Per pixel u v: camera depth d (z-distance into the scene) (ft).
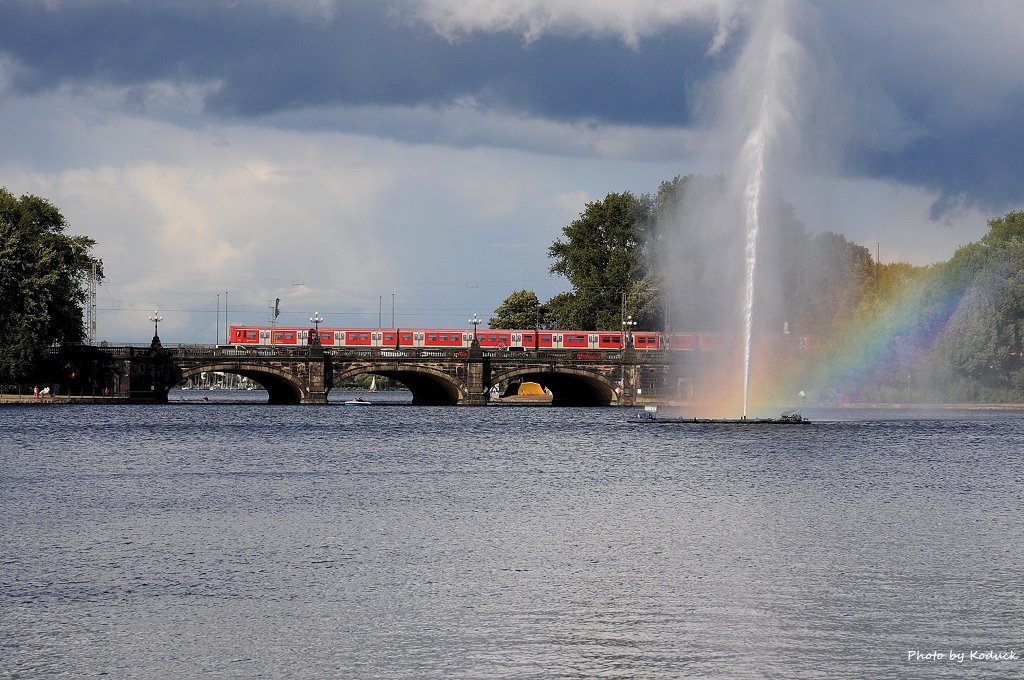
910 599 183.73
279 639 163.53
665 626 169.37
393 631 166.91
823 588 189.88
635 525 249.14
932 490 309.63
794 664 153.79
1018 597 184.75
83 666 153.07
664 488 313.12
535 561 210.18
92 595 184.75
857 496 297.33
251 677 149.38
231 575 198.39
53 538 230.68
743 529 244.22
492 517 259.39
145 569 202.49
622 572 201.26
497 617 173.68
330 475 341.82
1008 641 163.12
